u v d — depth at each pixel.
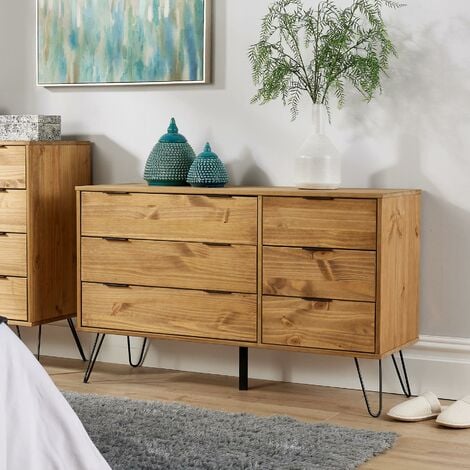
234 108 4.12
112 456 2.98
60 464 2.39
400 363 3.84
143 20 4.25
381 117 3.84
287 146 4.03
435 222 3.78
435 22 3.74
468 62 3.69
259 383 4.03
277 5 4.01
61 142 4.25
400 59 3.80
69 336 4.51
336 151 3.71
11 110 4.63
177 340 3.84
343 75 3.78
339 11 3.81
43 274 4.18
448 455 3.05
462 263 3.74
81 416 3.42
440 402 3.74
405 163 3.81
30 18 4.54
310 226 3.55
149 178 3.97
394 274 3.56
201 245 3.76
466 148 3.71
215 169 3.87
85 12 4.37
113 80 4.33
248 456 2.98
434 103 3.75
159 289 3.85
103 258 3.95
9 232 4.15
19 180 4.11
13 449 2.30
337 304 3.52
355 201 3.47
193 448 3.06
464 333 3.76
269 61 3.83
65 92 4.48
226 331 3.74
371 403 3.71
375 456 3.03
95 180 4.44
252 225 3.65
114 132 4.38
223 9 4.11
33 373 2.43
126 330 3.94
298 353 4.03
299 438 3.16
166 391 3.88
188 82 4.17
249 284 3.68
